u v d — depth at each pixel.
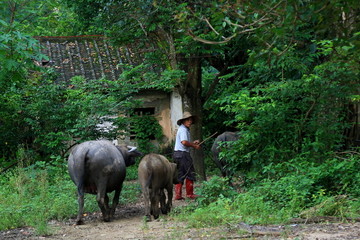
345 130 13.04
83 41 24.75
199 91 17.70
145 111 22.98
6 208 10.93
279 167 11.14
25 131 17.84
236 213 9.31
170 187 11.43
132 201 13.52
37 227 9.51
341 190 9.85
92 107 17.12
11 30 11.87
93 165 10.49
